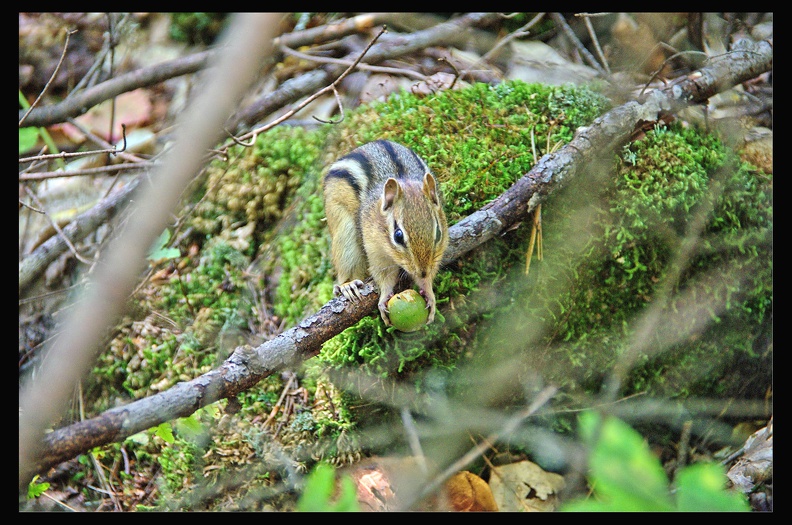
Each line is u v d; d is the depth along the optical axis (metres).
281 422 1.62
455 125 1.65
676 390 1.63
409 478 1.60
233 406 1.55
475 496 1.60
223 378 1.54
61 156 1.61
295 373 1.63
